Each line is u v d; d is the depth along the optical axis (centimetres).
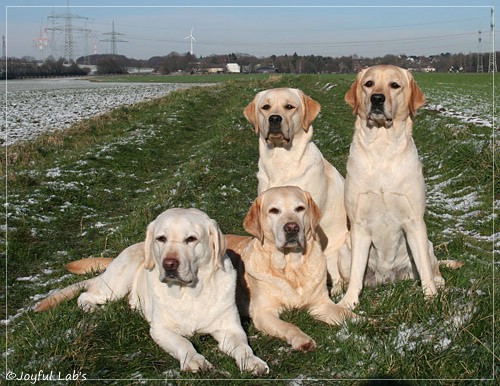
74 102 3281
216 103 2736
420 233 532
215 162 1234
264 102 643
